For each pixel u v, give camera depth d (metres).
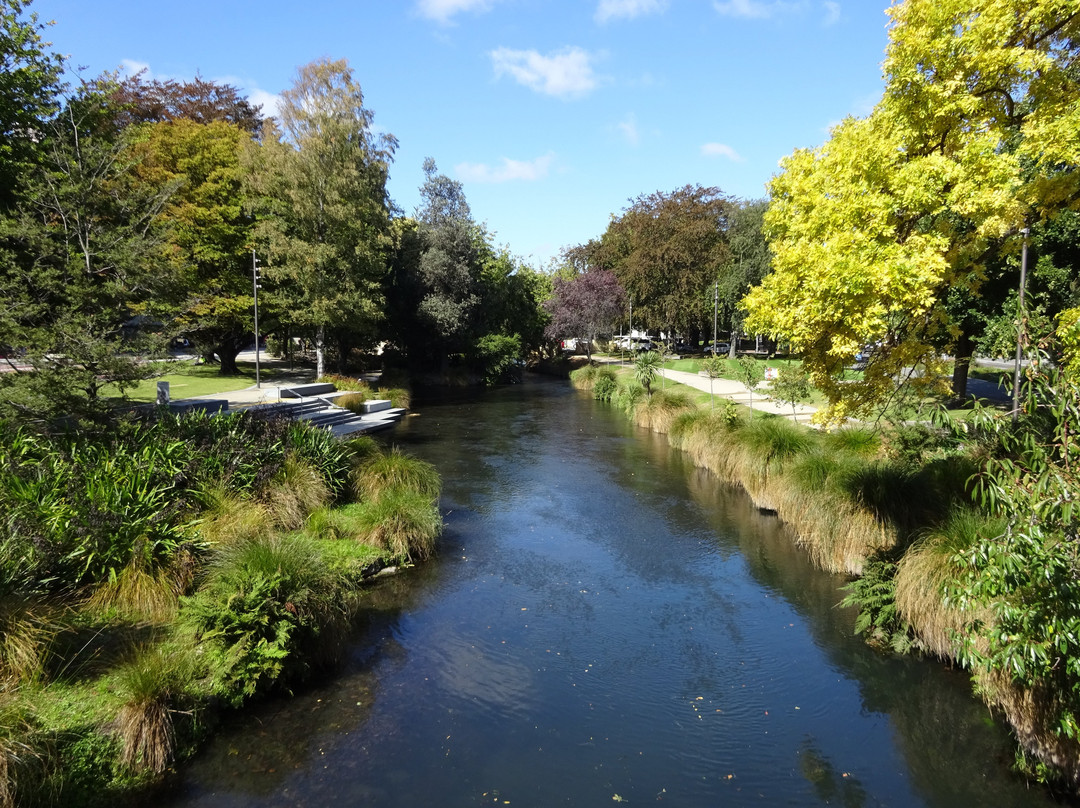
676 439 20.33
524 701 6.98
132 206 12.31
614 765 5.96
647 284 47.62
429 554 11.25
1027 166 10.80
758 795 5.61
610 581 10.28
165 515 8.55
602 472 17.50
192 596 7.34
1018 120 8.57
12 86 14.98
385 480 13.05
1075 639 4.41
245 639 6.65
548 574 10.54
